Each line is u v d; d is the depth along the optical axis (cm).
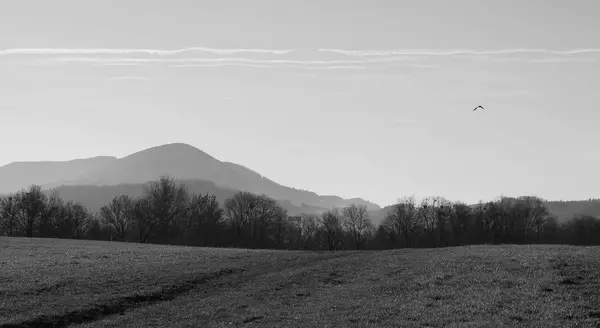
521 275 5106
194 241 16850
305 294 4991
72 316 4281
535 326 3600
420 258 6612
